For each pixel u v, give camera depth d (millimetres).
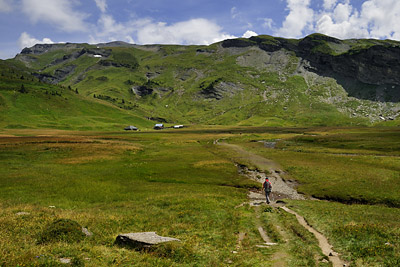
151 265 11812
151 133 165750
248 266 12094
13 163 54188
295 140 105375
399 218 21047
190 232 18141
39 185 36844
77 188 35969
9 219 17984
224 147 91125
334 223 19375
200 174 48219
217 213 23469
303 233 17281
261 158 65500
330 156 63688
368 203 30312
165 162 61000
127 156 69750
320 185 38250
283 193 36469
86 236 15898
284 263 12484
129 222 20281
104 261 12055
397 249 13195
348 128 170625
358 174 42719
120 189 36562
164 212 23984
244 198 33000
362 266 11844
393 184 35500
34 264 10750
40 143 76938
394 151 69250
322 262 12625
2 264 10539
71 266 11094
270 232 18359
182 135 145875
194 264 12383
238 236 17719
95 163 58531
